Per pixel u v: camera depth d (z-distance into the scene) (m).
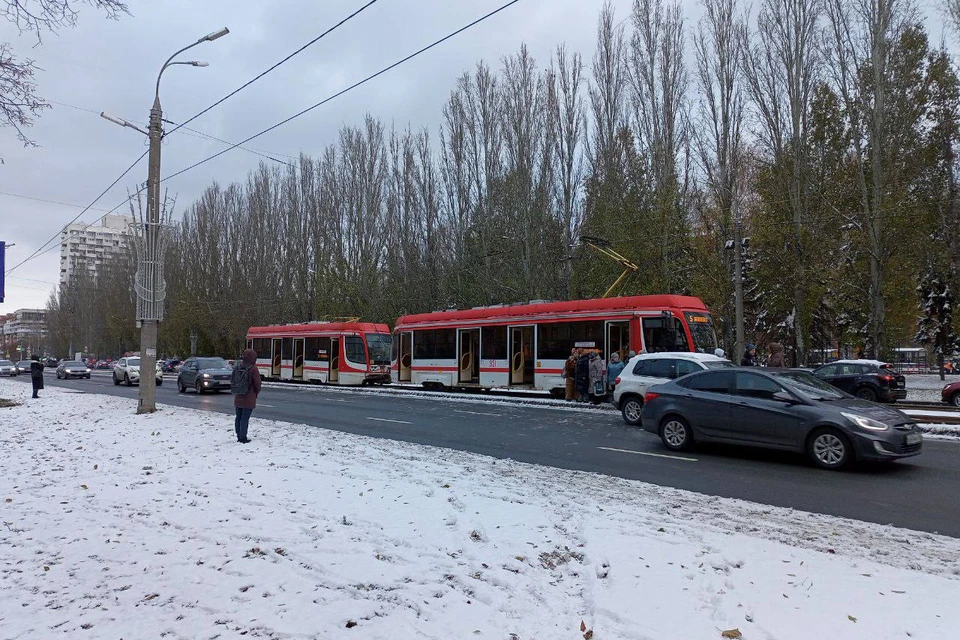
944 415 15.99
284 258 47.78
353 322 33.12
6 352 132.62
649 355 14.95
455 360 25.12
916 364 55.50
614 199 29.30
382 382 32.84
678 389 11.33
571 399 20.25
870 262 28.69
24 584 4.66
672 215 27.31
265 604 4.19
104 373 61.62
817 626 3.87
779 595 4.34
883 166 27.30
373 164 41.75
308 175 46.25
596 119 31.75
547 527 5.93
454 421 16.03
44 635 3.80
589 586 4.50
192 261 55.06
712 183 28.95
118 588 4.54
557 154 33.19
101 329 83.69
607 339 20.06
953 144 27.34
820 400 9.74
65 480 8.43
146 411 16.92
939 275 32.75
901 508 7.32
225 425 14.10
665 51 29.69
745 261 28.11
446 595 4.32
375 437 13.12
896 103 26.55
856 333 36.09
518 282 32.34
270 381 38.62
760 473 9.27
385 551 5.24
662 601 4.21
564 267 32.25
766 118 28.67
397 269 40.28
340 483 7.87
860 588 4.47
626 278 27.47
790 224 28.27
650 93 29.92
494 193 34.59
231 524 6.09
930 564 5.15
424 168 39.25
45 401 22.41
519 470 9.02
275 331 37.78
